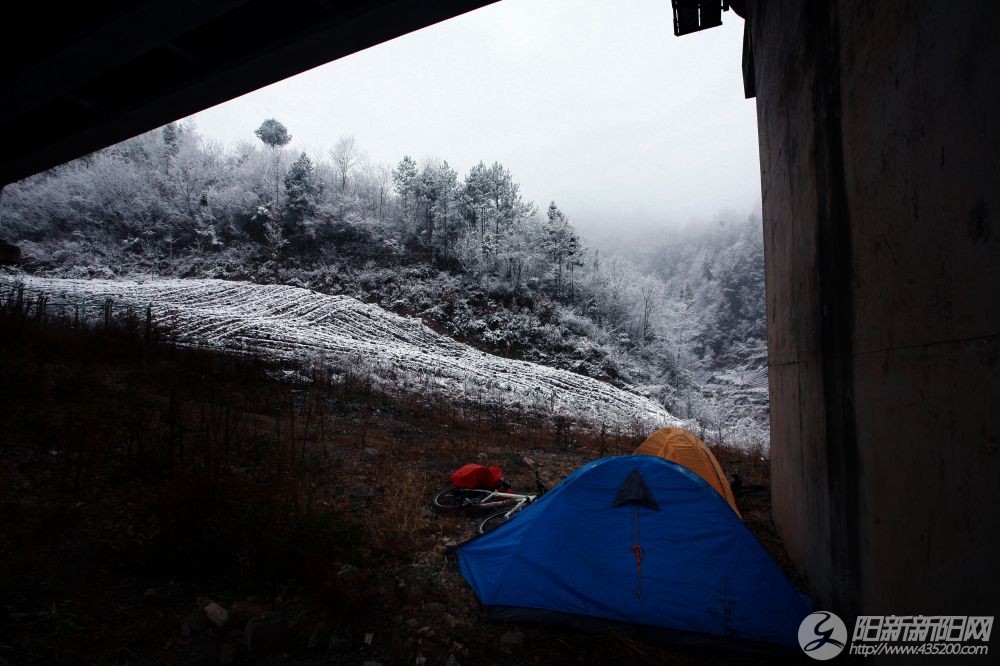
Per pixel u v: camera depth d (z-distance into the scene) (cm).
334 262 5644
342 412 1056
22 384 676
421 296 5250
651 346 6394
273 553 364
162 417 679
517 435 1138
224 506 403
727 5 840
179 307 3019
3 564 322
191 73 1223
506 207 7119
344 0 1021
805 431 428
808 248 414
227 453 565
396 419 1110
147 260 5297
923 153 215
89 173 5941
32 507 409
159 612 316
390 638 319
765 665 314
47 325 1055
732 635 327
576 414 2161
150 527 411
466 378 2506
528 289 6150
